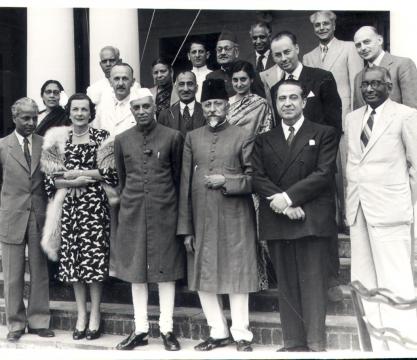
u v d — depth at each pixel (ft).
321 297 13.89
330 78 16.02
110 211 16.01
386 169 13.91
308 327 13.94
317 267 13.87
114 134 17.70
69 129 16.40
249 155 14.76
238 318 14.67
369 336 12.33
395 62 16.17
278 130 14.43
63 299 18.30
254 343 15.40
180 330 16.01
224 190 14.53
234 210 14.64
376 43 16.31
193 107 17.31
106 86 20.12
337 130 15.84
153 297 17.48
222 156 14.75
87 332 16.20
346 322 14.83
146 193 15.14
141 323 15.42
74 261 15.72
